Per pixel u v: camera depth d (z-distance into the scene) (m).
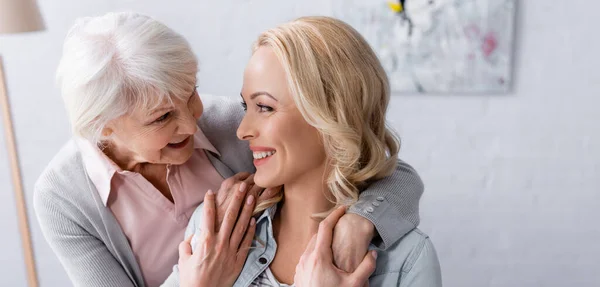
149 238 1.28
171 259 1.30
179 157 1.18
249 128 1.02
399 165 1.19
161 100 1.05
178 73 1.06
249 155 1.37
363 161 1.08
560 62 2.48
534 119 2.54
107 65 1.03
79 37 1.07
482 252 2.65
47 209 1.24
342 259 0.98
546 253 2.65
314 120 0.98
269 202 1.12
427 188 2.60
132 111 1.07
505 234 2.63
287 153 1.01
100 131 1.10
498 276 2.67
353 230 1.00
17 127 2.51
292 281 1.09
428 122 2.54
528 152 2.56
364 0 2.42
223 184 1.15
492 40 2.43
